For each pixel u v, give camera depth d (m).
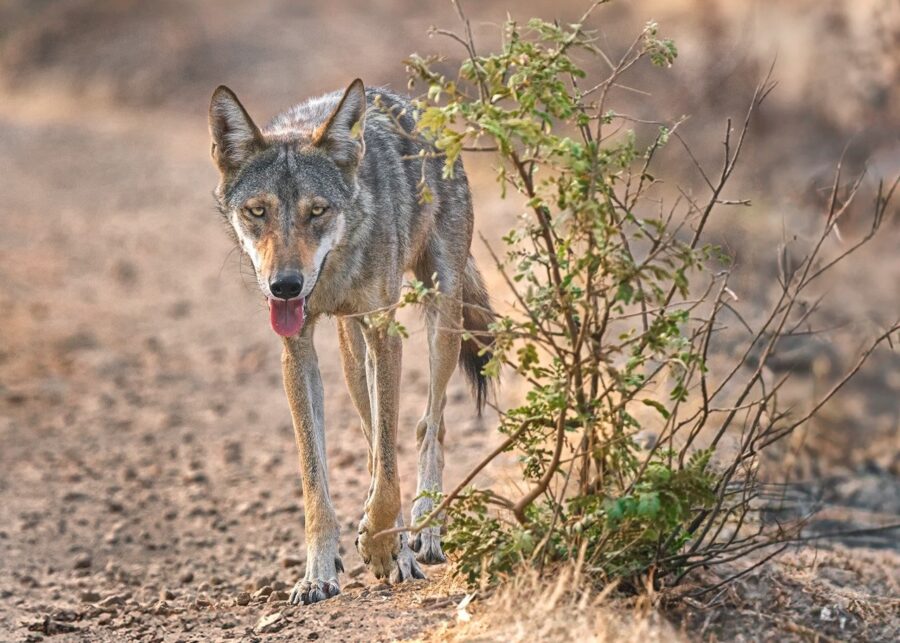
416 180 9.89
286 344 9.05
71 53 46.97
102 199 30.81
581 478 7.58
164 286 22.88
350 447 14.01
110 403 16.47
